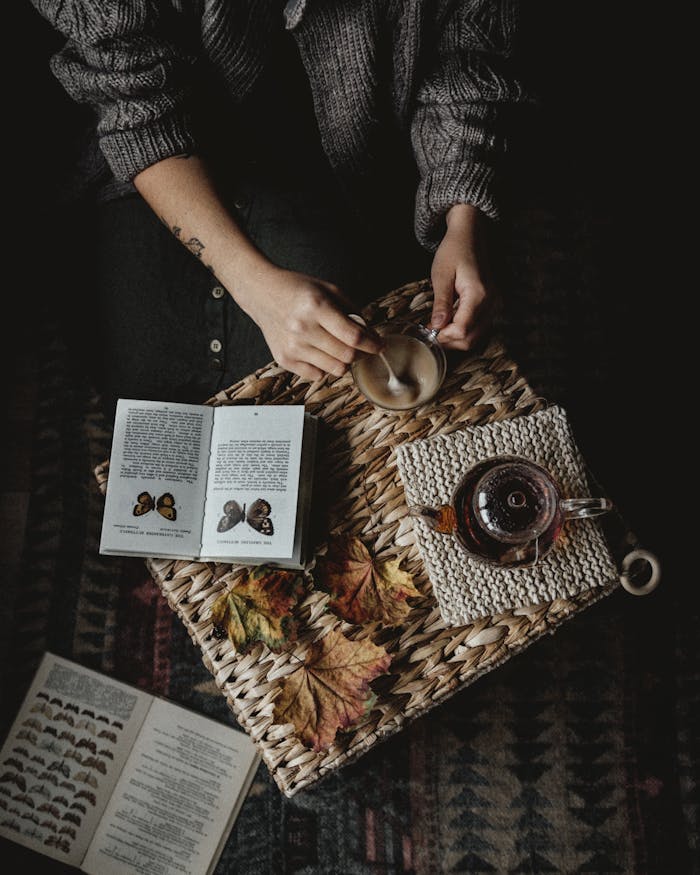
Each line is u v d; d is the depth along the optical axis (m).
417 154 1.08
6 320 1.45
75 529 1.37
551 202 1.51
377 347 0.96
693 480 1.38
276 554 0.97
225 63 1.02
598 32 1.60
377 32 0.98
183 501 1.00
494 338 1.06
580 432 1.40
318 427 1.03
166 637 1.33
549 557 0.98
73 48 1.01
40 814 1.25
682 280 1.48
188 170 1.02
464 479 0.96
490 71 1.04
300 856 1.25
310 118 1.12
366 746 0.97
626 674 1.31
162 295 1.14
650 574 1.33
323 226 1.14
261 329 1.03
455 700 1.30
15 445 1.41
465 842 1.26
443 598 0.97
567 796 1.27
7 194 1.30
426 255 1.22
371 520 1.01
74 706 1.29
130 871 1.24
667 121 1.56
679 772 1.28
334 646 0.97
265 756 0.97
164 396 1.15
